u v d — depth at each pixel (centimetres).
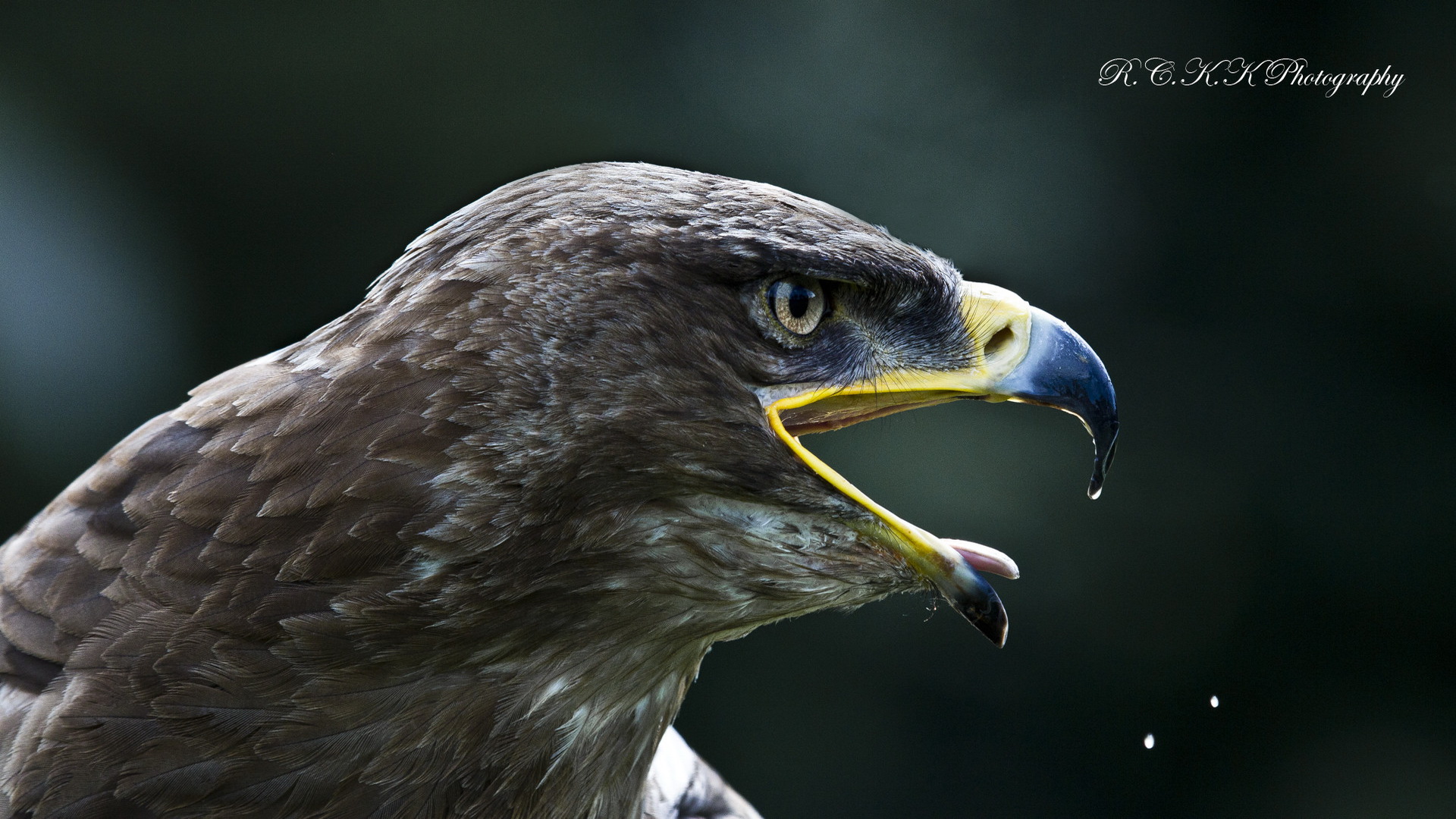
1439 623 1171
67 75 1190
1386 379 1188
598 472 343
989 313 407
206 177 1219
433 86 1201
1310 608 1181
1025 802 1170
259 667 320
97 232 1207
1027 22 1170
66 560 339
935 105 1179
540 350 335
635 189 358
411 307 335
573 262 343
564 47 1190
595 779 384
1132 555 1164
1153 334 1202
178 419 345
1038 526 1148
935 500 1141
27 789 319
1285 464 1188
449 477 325
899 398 394
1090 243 1191
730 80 1187
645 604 364
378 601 322
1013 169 1184
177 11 1186
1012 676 1160
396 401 326
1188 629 1166
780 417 404
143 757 318
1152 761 1174
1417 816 1169
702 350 355
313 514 320
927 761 1173
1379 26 1162
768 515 371
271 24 1189
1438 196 1166
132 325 1220
